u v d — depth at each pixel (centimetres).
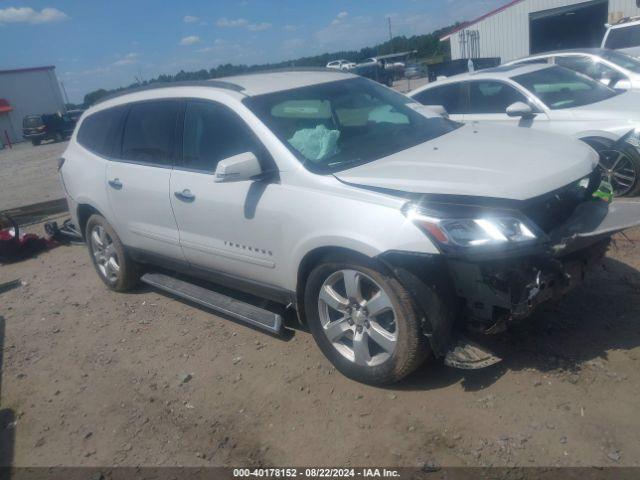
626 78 845
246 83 440
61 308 557
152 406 371
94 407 381
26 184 1545
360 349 346
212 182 411
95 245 576
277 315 406
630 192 614
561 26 2634
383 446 302
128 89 541
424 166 344
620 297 409
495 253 290
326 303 360
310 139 383
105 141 529
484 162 342
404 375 334
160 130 464
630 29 1349
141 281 571
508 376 339
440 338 313
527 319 394
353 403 340
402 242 305
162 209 457
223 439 329
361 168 356
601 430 288
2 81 4366
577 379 328
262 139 381
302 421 332
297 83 443
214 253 427
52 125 3425
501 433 296
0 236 738
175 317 500
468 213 300
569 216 341
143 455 326
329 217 335
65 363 446
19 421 379
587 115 630
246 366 400
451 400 327
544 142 381
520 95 692
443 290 310
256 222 380
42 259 735
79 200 555
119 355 446
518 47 2720
